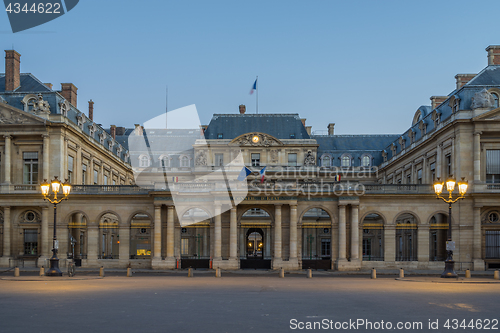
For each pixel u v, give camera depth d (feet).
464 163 185.57
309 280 128.77
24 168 196.34
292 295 85.46
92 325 51.85
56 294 84.17
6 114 194.18
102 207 188.96
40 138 195.72
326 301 75.72
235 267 177.99
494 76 200.34
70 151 207.00
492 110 181.98
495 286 108.37
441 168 200.85
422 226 185.98
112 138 276.41
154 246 182.09
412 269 182.60
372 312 63.05
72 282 114.21
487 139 186.60
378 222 269.44
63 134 197.16
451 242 132.36
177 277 140.05
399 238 246.27
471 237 184.55
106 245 243.40
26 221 193.98
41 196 189.26
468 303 73.67
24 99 199.72
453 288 101.65
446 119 198.08
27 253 194.08
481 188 183.52
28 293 85.71
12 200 190.49
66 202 189.88
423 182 221.66
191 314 60.44
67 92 231.91
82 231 213.46
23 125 192.65
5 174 192.75
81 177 217.77
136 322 53.93
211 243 184.34
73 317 57.41
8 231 190.80
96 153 241.96
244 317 58.03
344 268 179.63
